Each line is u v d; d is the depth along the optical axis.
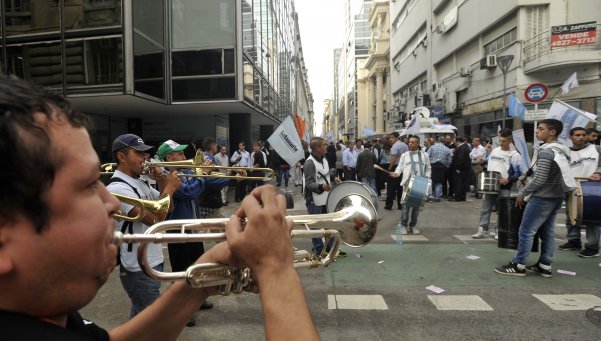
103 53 12.32
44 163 0.64
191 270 1.04
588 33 15.17
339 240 1.41
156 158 4.47
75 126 0.72
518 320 3.90
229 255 1.06
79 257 0.71
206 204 5.36
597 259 5.87
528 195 5.08
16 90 0.65
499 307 4.21
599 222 5.27
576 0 16.34
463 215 9.63
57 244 0.68
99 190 0.78
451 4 25.89
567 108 8.26
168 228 1.12
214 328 3.78
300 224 1.45
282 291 0.83
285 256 0.88
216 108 16.23
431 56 29.41
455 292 4.64
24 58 12.73
